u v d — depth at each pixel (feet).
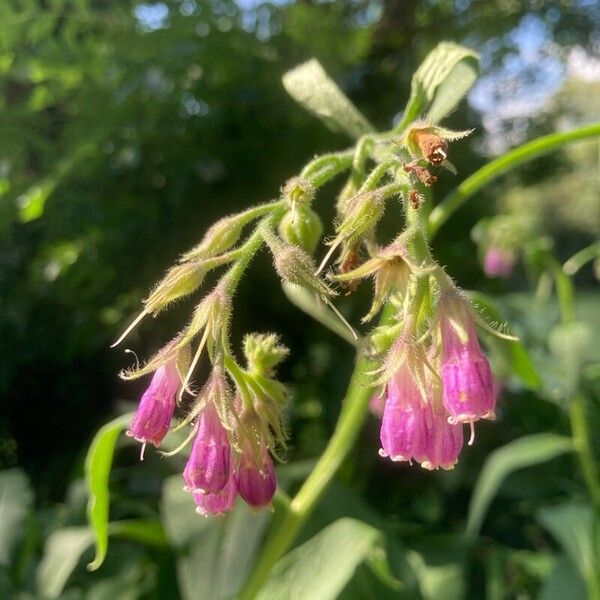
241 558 0.46
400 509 0.76
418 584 0.54
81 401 0.84
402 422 0.26
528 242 0.72
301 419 0.82
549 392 0.75
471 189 0.41
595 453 0.79
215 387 0.28
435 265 0.28
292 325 0.78
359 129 0.40
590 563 0.53
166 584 0.57
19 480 0.61
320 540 0.46
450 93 0.36
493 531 0.75
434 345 0.27
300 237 0.32
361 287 0.74
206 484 0.26
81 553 0.54
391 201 0.64
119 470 0.71
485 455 0.79
